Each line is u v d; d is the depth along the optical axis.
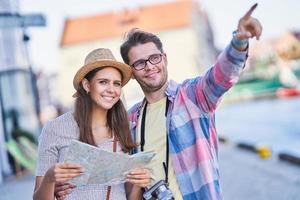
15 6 11.52
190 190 2.73
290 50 51.47
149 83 2.93
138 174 2.62
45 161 2.64
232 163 10.88
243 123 22.70
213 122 2.87
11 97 13.02
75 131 2.69
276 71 48.47
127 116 2.85
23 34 12.16
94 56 2.78
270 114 26.03
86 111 2.72
